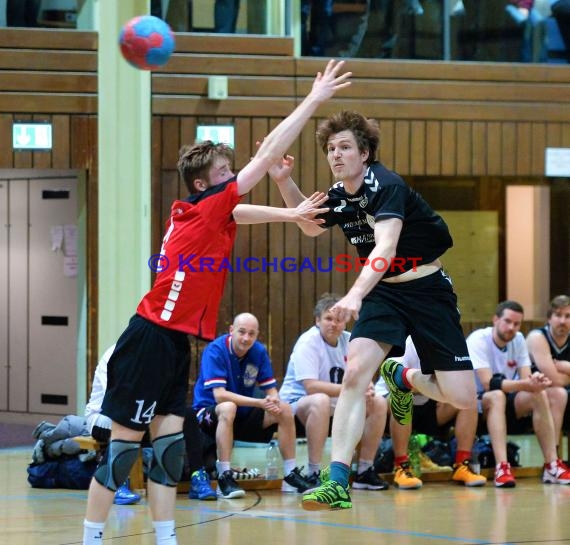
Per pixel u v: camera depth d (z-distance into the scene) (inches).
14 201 956.0
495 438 673.0
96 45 853.8
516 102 928.3
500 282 971.9
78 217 884.0
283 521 538.0
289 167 489.4
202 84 877.2
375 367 457.1
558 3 934.4
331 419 658.2
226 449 620.1
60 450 640.4
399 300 468.1
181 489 629.0
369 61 901.8
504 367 706.8
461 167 920.9
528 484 675.4
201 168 419.2
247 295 888.9
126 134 854.5
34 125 849.5
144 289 857.5
